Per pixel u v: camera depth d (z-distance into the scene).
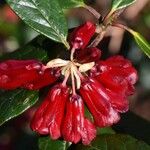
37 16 0.33
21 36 0.68
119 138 0.34
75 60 0.31
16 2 0.32
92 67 0.30
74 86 0.30
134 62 0.69
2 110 0.33
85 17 0.67
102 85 0.31
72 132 0.30
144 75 0.74
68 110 0.30
